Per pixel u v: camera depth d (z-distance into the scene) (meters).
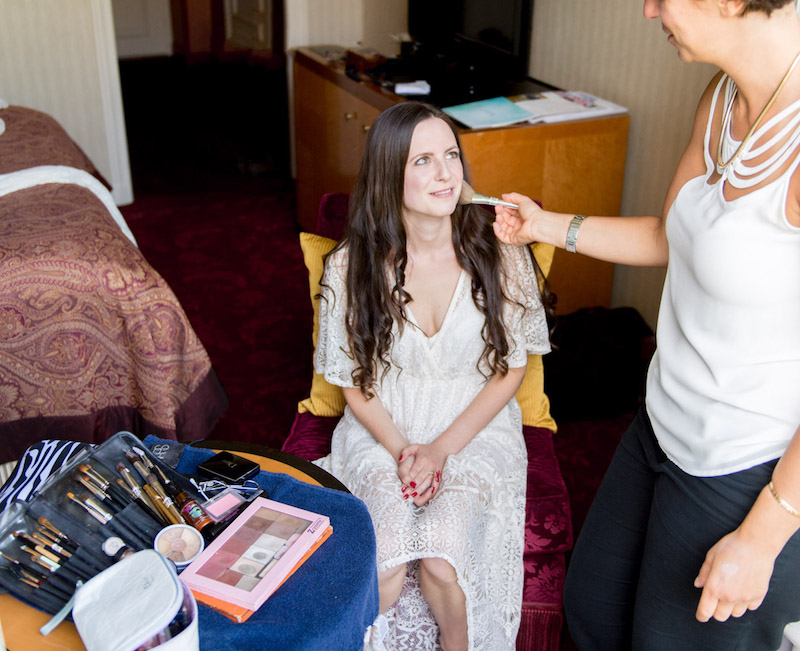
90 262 2.15
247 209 4.44
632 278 3.11
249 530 1.30
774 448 1.20
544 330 1.92
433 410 1.86
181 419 2.31
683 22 1.13
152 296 2.19
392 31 4.11
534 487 1.85
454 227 1.80
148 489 1.35
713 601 1.18
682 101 2.72
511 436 1.86
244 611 1.17
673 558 1.34
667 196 1.43
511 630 1.69
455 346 1.82
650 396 1.40
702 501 1.28
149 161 5.16
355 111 3.34
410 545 1.53
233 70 7.16
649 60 2.83
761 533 1.14
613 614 1.58
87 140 4.35
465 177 1.80
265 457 1.53
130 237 2.73
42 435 2.21
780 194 1.10
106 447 1.39
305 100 3.82
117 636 0.97
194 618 1.03
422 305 1.83
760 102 1.14
